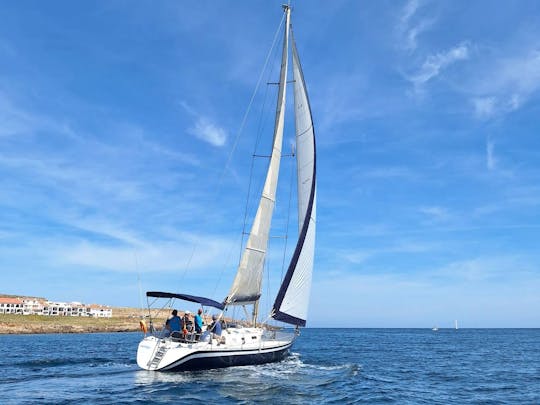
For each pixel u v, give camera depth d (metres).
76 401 14.89
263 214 24.86
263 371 21.86
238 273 23.67
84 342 59.59
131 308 176.00
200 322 21.64
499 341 80.88
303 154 28.16
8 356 32.97
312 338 92.69
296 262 26.16
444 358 39.03
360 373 24.84
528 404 17.61
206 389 17.12
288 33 27.12
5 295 178.62
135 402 14.82
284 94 26.50
